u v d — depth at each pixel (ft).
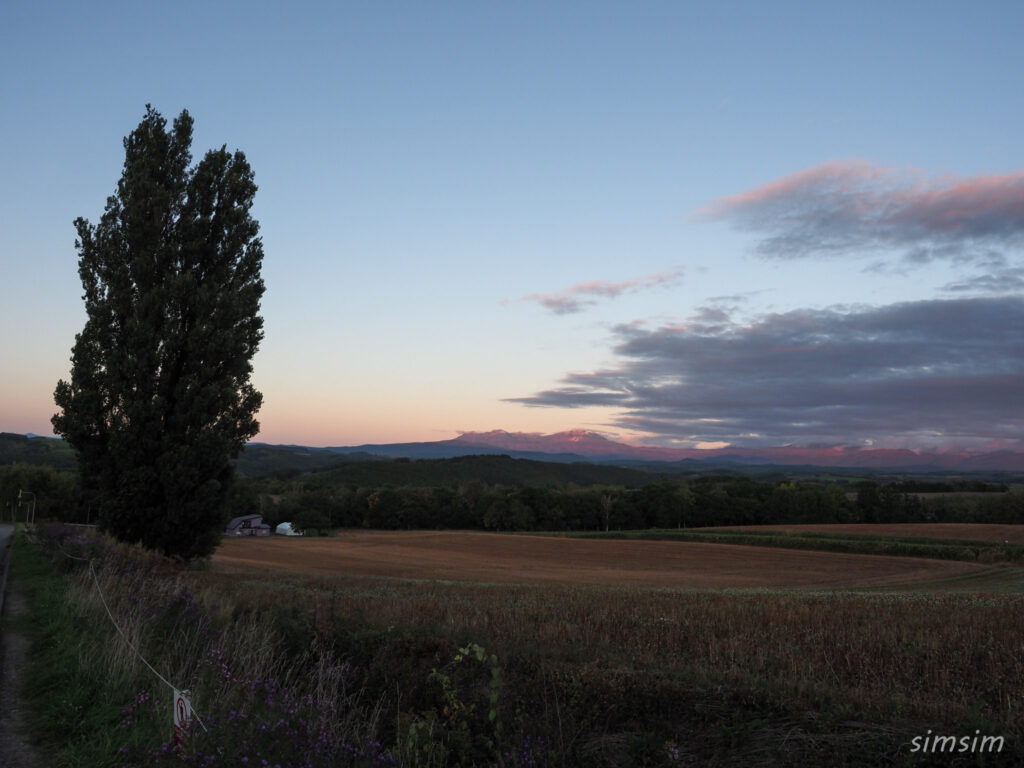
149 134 103.24
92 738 21.62
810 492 360.48
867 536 273.13
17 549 90.58
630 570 213.87
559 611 63.72
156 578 56.39
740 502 358.02
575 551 269.64
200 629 35.86
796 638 47.80
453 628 42.47
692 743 23.50
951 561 221.46
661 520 363.76
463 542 303.89
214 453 93.76
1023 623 56.29
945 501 347.77
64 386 93.15
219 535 100.78
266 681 27.66
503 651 34.30
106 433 93.61
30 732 22.57
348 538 329.11
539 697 28.58
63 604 42.70
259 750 19.30
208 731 19.60
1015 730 21.77
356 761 21.11
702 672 30.48
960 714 23.85
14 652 33.06
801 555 246.27
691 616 60.95
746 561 234.38
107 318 94.73
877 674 37.42
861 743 21.42
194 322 96.94
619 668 31.07
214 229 102.68
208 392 92.68
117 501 90.79
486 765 23.45
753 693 26.43
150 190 98.73
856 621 57.47
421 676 31.40
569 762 23.20
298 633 38.47
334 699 26.89
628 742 23.66
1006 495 337.31
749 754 22.06
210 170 102.89
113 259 96.17
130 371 92.02
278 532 367.66
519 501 376.07
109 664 27.66
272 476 562.66
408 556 252.83
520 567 220.84
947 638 46.83
